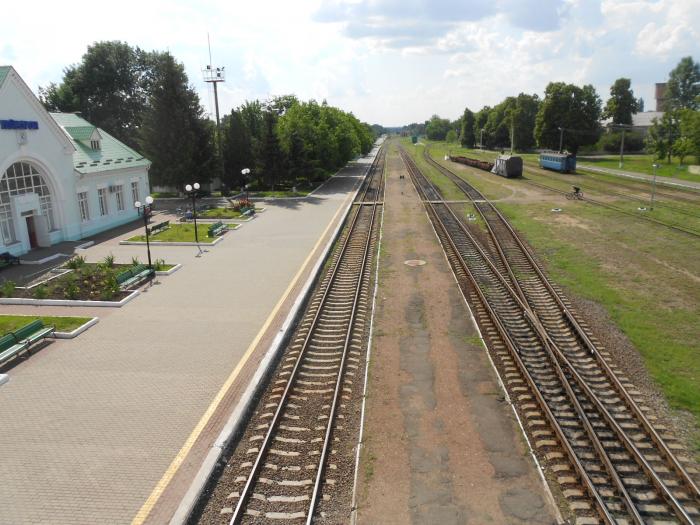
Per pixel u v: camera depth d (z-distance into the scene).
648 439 11.23
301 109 68.69
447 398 12.90
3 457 10.85
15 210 27.50
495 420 11.92
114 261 26.64
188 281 22.88
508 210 40.47
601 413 12.08
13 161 26.91
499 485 9.80
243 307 19.56
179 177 47.03
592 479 9.91
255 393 13.25
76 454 10.91
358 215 39.41
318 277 23.58
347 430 11.77
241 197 48.34
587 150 101.25
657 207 40.03
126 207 37.75
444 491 9.66
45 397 13.23
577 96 92.00
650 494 9.54
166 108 46.06
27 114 27.67
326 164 64.94
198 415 12.31
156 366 14.84
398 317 18.39
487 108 149.75
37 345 16.41
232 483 10.05
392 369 14.48
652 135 75.94
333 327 17.64
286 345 16.34
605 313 18.66
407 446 11.01
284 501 9.51
